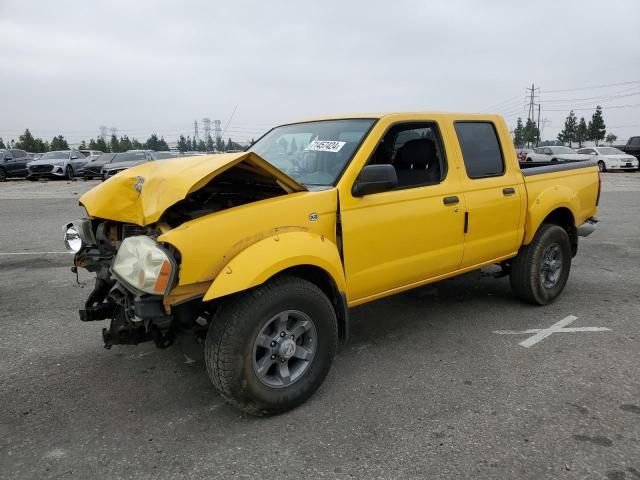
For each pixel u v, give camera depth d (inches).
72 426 125.9
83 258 144.3
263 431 122.9
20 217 478.3
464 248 176.1
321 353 135.0
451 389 141.8
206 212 134.2
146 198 124.2
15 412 132.6
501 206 186.1
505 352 166.1
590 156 1135.6
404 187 158.7
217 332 120.0
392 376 150.2
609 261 289.3
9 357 166.4
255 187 148.9
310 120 181.0
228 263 119.0
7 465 110.8
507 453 112.5
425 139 169.8
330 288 143.5
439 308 209.6
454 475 105.7
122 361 162.9
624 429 120.7
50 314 207.8
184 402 137.3
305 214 132.8
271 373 130.4
